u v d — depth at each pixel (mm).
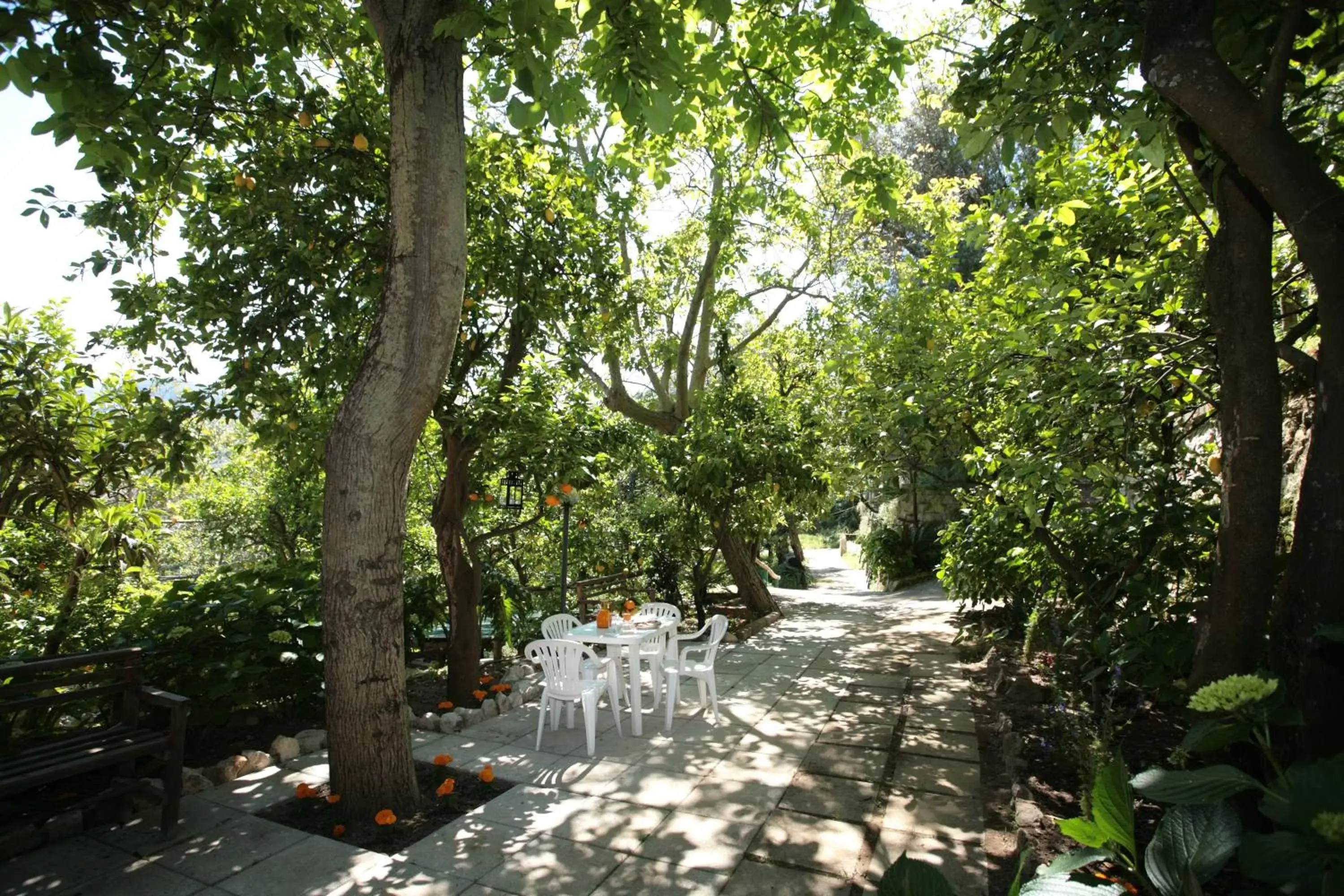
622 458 6660
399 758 3557
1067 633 5270
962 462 6039
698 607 9836
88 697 3363
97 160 3641
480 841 3254
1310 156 2020
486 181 5383
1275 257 3994
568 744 4645
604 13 3271
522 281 5309
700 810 3588
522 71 3119
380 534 3514
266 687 4523
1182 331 3879
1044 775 3826
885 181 4906
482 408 5125
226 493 10008
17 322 4973
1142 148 2740
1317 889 885
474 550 5785
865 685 6176
